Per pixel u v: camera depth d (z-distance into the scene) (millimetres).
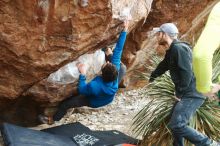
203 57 3057
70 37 4660
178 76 4711
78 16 4520
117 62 5418
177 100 4863
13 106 5645
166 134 5324
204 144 4801
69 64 5379
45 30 4520
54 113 6000
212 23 3145
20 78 4949
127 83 7938
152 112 5516
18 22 4406
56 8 4387
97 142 5383
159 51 7781
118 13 4879
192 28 8297
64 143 5070
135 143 5562
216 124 5348
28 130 4996
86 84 5484
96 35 4809
